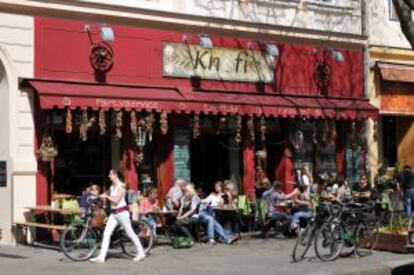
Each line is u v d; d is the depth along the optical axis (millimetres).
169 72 19094
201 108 18703
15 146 16656
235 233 18500
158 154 19094
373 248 15914
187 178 19500
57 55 17234
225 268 13430
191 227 17484
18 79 16672
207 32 19891
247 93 20562
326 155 22625
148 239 15570
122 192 14391
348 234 15023
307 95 22094
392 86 24328
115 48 18156
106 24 18016
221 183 18984
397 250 15742
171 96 18406
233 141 20750
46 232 16891
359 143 23375
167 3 19141
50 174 17297
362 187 21062
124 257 14914
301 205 18906
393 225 16484
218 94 19688
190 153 19812
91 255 14625
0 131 16953
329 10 22875
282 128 21750
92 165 18266
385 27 24312
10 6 16516
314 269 13344
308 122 22109
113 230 14805
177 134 19344
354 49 23516
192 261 14398
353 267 13648
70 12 17406
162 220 17922
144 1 18703
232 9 20500
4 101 16750
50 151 16844
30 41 16875
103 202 15180
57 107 16438
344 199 18078
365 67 23656
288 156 21641
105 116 18094
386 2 24406
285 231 18766
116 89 17812
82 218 14883
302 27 22016
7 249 15891
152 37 18844
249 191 20547
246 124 20625
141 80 18562
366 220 15539
